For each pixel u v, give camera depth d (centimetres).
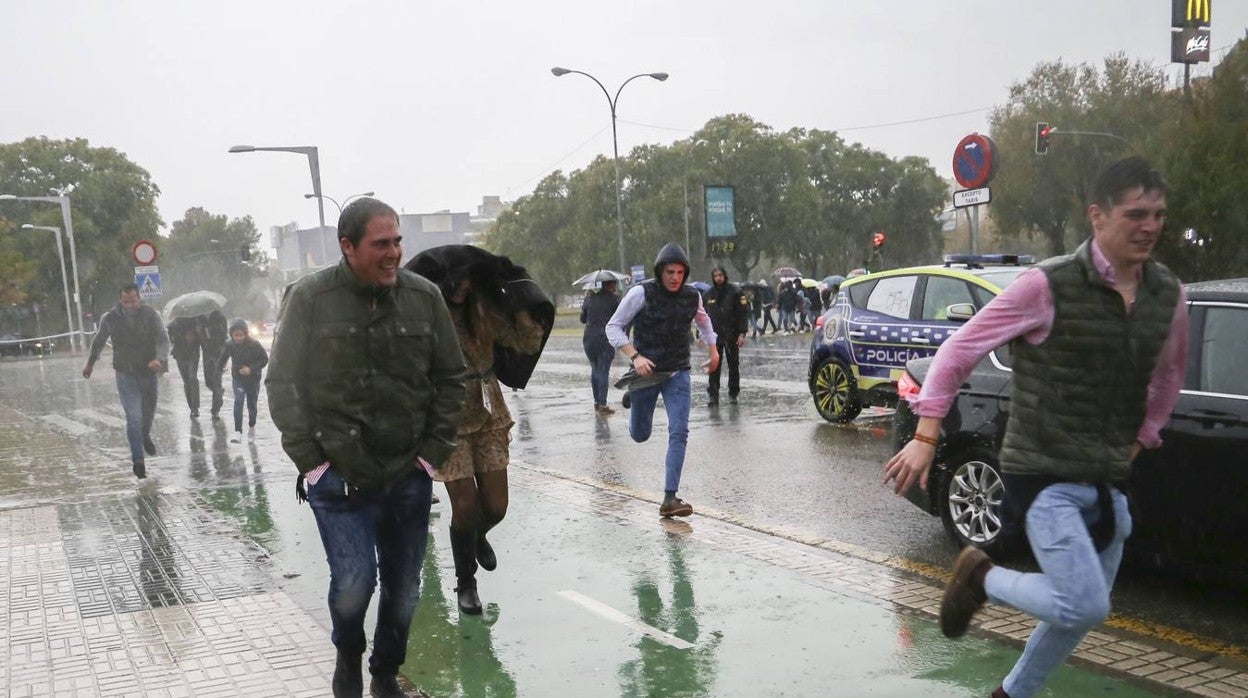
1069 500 306
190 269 10406
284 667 459
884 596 529
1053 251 5197
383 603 398
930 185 6788
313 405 365
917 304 1046
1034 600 307
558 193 6475
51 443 1302
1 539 730
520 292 488
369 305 364
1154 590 532
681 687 424
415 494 385
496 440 512
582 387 1745
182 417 1586
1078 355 301
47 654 488
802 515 721
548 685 432
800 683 421
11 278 5703
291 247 14175
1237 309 486
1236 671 419
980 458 594
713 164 5666
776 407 1313
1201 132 3606
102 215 7050
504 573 598
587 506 766
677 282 682
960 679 418
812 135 6569
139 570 632
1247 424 460
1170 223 3628
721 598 536
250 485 921
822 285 3722
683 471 911
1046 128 2800
